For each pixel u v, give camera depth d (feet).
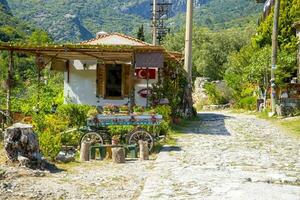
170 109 65.21
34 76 87.04
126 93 72.64
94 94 73.26
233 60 158.61
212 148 47.42
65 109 50.85
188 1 86.99
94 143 43.37
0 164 34.83
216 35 220.64
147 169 36.73
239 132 62.64
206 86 153.69
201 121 79.41
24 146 35.12
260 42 130.11
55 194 29.01
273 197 27.78
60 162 38.78
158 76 71.87
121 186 31.19
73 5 561.02
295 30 120.57
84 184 31.60
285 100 89.10
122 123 45.11
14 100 64.28
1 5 281.95
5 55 107.45
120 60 69.77
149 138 44.60
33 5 524.52
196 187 30.27
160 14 131.75
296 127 68.90
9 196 28.50
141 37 208.13
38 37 198.49
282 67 99.04
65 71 73.77
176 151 45.11
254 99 119.14
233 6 560.61
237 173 35.04
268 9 138.82
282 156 43.29
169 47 214.07
